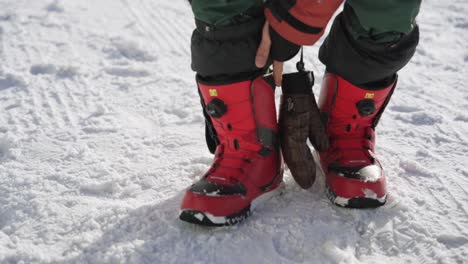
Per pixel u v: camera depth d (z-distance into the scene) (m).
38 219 1.30
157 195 1.40
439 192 1.39
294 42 1.15
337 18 1.27
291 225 1.24
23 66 2.41
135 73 2.38
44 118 1.93
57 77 2.32
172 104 2.04
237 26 1.16
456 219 1.27
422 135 1.74
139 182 1.47
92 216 1.30
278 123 1.33
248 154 1.31
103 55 2.57
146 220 1.28
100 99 2.10
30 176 1.51
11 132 1.82
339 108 1.35
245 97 1.25
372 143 1.39
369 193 1.25
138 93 2.16
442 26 2.85
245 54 1.19
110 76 2.34
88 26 2.93
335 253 1.13
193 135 1.78
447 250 1.16
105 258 1.14
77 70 2.38
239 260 1.13
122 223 1.27
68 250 1.18
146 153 1.65
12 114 1.97
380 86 1.29
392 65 1.20
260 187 1.30
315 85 2.20
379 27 1.13
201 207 1.19
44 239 1.23
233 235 1.21
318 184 1.41
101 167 1.55
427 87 2.15
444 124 1.82
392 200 1.33
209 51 1.20
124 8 3.23
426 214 1.29
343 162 1.32
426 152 1.61
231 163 1.30
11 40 2.73
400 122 1.84
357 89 1.29
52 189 1.45
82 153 1.65
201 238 1.20
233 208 1.21
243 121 1.28
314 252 1.15
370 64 1.20
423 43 2.62
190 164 1.57
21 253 1.17
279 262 1.13
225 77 1.23
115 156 1.64
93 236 1.22
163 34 2.84
